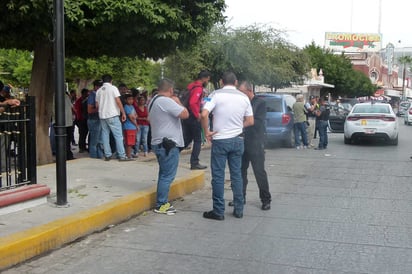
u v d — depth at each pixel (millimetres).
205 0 9906
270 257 5289
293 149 15938
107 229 6293
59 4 6156
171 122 6977
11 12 8195
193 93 9875
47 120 10484
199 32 9836
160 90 7012
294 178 10320
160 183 7098
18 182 6410
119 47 10320
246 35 24625
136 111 12062
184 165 10719
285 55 26969
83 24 8438
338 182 9852
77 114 13148
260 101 7316
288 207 7598
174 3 9258
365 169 11625
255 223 6641
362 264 5090
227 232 6203
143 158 11727
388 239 5949
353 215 7105
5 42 9656
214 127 6719
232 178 6895
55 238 5469
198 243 5758
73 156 12180
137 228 6363
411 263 5129
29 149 6527
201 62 24188
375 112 17641
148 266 5008
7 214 6035
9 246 4875
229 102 6664
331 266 5031
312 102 16578
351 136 17516
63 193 6477
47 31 8602
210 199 8188
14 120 6266
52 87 10461
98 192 7391
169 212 7094
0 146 6145
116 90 10555
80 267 4961
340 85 56281
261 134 7324
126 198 6992
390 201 8078
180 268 4957
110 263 5086
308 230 6309
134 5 8484
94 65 30000
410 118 34219
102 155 11289
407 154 14688
